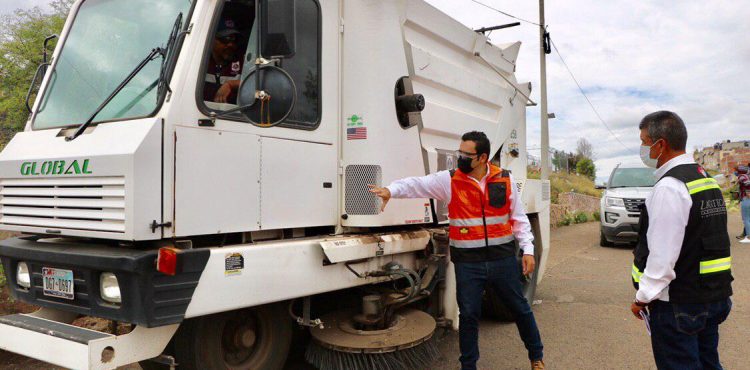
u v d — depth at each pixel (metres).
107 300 2.79
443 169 4.61
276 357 3.54
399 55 4.00
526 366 4.45
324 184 3.65
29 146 3.24
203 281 2.78
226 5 3.14
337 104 3.78
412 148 4.14
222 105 3.06
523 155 6.45
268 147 3.25
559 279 8.18
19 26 6.98
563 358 4.64
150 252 2.66
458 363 4.47
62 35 3.66
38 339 2.83
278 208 3.31
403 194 3.62
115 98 3.04
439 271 4.39
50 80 3.55
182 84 2.82
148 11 3.21
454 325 4.53
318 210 3.60
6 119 6.63
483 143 3.62
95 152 2.77
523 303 3.84
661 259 2.74
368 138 3.75
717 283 2.79
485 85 5.42
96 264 2.71
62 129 3.21
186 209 2.81
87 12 3.58
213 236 3.09
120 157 2.64
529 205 5.86
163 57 2.94
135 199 2.61
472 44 5.18
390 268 3.84
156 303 2.62
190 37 2.89
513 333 5.34
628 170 12.41
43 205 3.06
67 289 2.94
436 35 4.59
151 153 2.67
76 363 2.63
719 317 2.95
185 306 2.72
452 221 3.77
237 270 2.93
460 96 5.01
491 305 5.58
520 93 6.31
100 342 2.60
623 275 8.44
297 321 3.63
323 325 3.91
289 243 3.23
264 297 3.06
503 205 3.72
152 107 2.85
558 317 5.96
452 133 4.79
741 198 11.91
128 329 3.77
